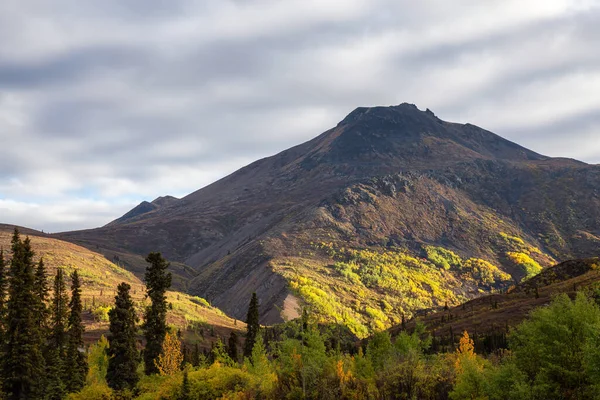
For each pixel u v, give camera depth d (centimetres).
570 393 3266
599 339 3016
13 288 5300
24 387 5259
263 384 4597
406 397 4206
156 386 5109
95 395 5262
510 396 3359
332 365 4722
